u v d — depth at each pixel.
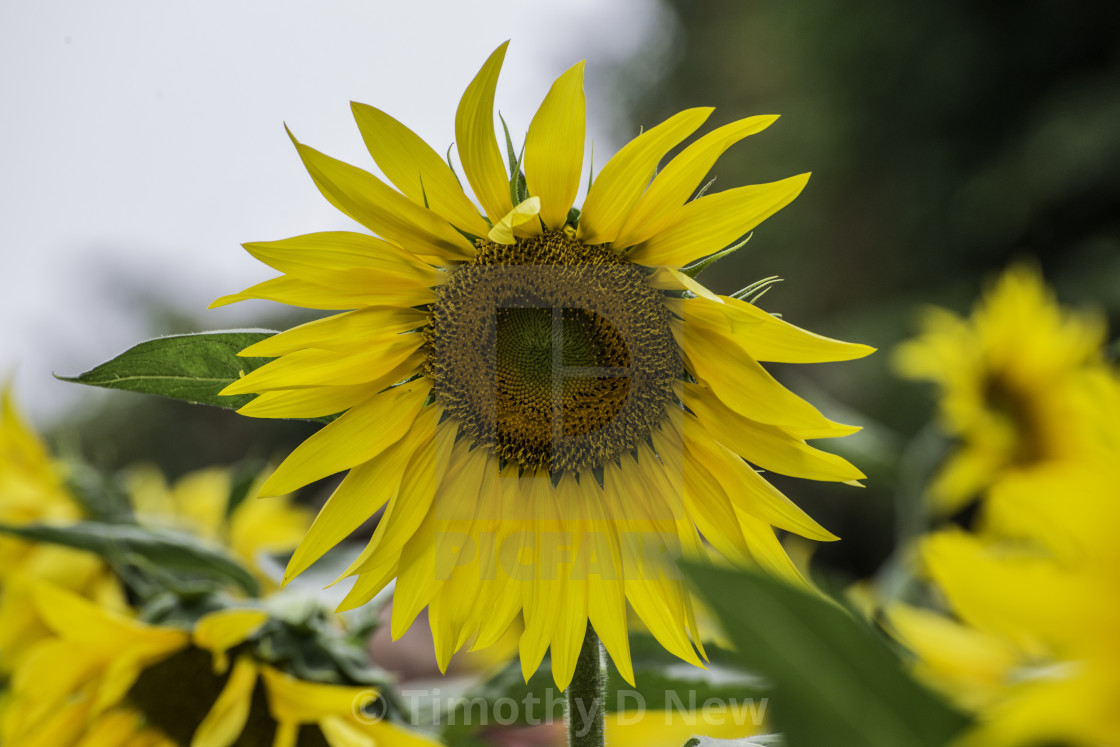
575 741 1.01
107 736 1.11
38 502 1.25
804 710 0.61
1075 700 0.63
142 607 1.24
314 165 1.00
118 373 1.02
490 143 1.01
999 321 1.53
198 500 1.36
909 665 0.64
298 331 1.02
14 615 1.21
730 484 1.02
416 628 1.22
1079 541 0.84
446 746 1.11
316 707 1.09
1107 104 5.48
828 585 0.66
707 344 1.02
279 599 1.13
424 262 1.03
